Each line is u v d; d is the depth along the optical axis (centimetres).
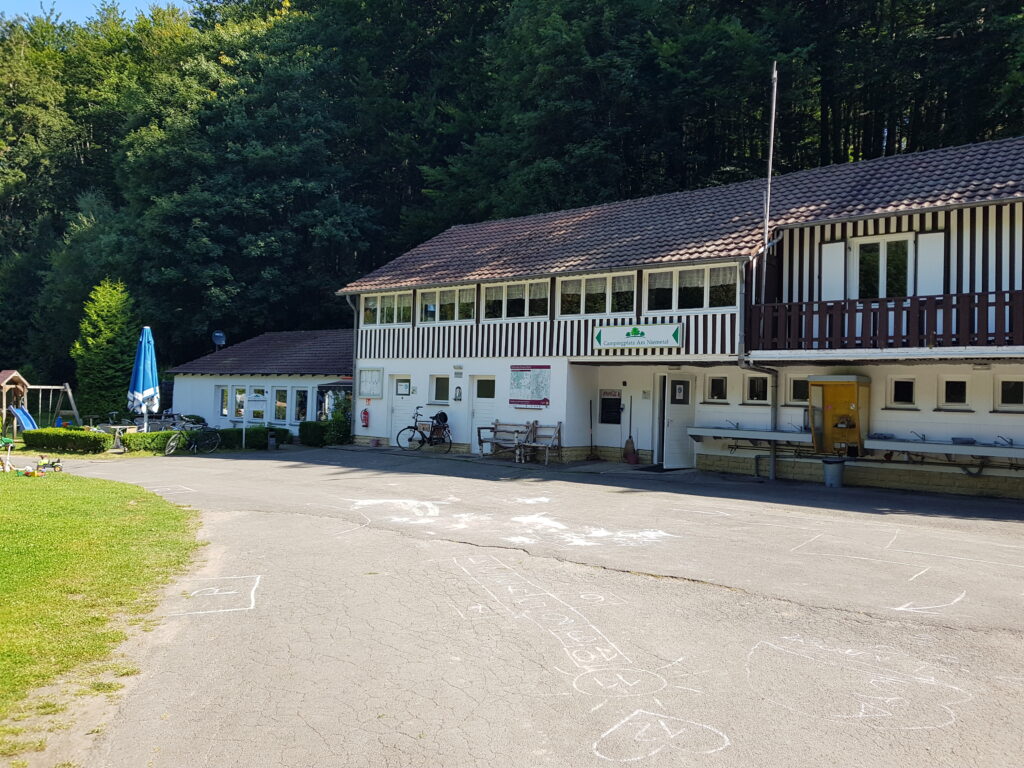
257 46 4184
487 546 1028
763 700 533
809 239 1772
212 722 500
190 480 1784
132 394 2486
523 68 3306
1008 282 1505
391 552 993
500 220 2803
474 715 511
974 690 549
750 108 3005
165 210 3791
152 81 4247
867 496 1541
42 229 5372
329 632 678
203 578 858
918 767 441
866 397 1744
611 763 446
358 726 495
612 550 1002
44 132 5381
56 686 553
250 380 3322
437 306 2525
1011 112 2398
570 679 571
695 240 1917
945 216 1580
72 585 799
